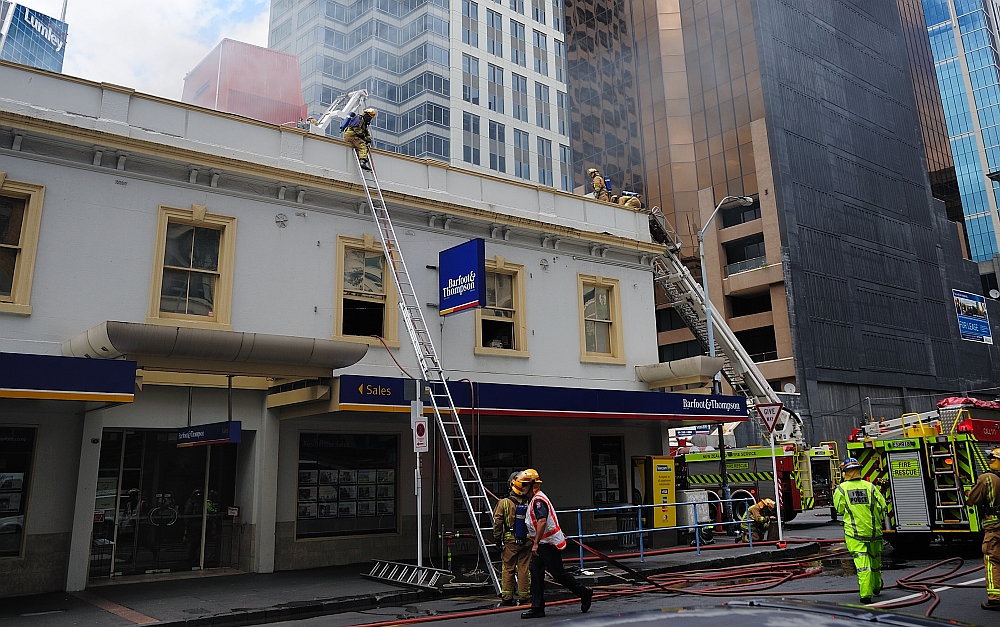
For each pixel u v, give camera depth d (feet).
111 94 44.21
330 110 68.80
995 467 30.32
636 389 63.16
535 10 222.89
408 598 35.65
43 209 40.73
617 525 59.31
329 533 47.85
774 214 175.52
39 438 39.19
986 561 28.91
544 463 58.44
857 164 199.62
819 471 80.12
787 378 164.76
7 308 38.68
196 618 30.40
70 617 31.04
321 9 193.98
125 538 42.96
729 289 179.42
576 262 62.34
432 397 41.22
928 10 417.49
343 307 50.34
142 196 44.04
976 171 385.50
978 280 231.09
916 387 189.47
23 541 37.81
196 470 46.21
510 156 202.59
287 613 32.22
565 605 33.40
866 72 215.10
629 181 207.00
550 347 58.85
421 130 184.55
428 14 192.13
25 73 41.86
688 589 36.45
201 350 37.83
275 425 46.32
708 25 202.59
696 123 199.11
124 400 34.32
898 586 34.35
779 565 44.50
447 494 51.98
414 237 53.83
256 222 47.65
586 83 224.33
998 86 384.27
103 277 41.93
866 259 189.98
